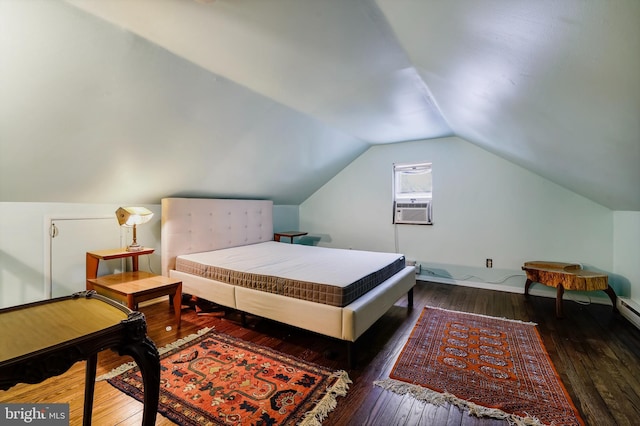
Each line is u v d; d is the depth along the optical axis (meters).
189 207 3.31
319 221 5.12
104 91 1.80
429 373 1.87
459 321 2.71
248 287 2.48
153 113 2.13
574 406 1.55
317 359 2.05
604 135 1.26
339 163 4.55
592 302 3.21
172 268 3.16
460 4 0.88
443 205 4.06
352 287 2.12
